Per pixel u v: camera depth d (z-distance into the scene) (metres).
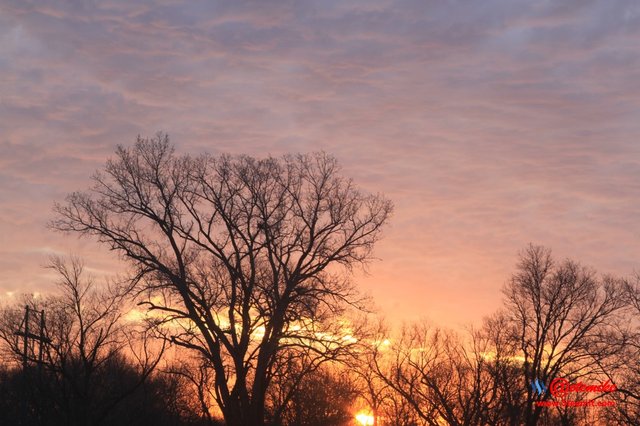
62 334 43.97
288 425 62.12
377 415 63.16
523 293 58.66
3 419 46.47
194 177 49.31
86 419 42.69
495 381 57.06
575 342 56.16
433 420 59.34
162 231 48.81
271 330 47.75
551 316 57.50
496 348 58.62
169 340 45.91
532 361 57.66
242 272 48.97
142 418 49.72
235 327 48.91
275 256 48.78
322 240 48.94
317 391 61.50
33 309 45.28
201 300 47.47
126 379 50.56
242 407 47.16
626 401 53.12
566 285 57.59
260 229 47.72
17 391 47.78
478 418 57.72
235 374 48.78
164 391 52.22
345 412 64.38
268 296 47.09
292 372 50.78
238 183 49.09
